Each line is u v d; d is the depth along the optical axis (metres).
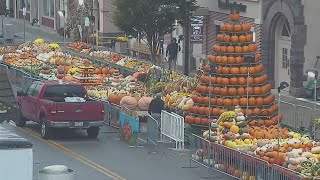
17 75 46.97
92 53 52.78
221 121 28.56
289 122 33.03
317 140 29.16
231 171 25.83
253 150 25.77
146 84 39.53
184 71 52.31
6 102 28.39
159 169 27.62
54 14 79.12
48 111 32.41
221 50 31.14
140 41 59.19
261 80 31.14
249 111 30.62
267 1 46.03
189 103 32.72
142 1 49.28
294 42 43.66
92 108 32.53
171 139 32.09
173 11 49.62
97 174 26.86
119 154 30.20
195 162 28.06
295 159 23.83
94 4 69.06
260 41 46.84
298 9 43.47
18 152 16.50
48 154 30.06
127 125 32.34
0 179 16.45
